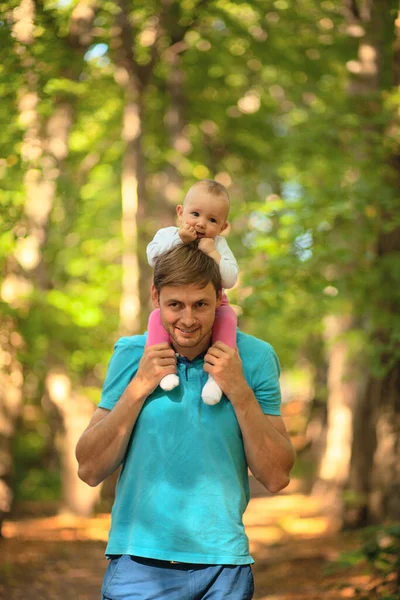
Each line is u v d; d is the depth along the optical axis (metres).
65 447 18.91
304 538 15.45
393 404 10.15
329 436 18.52
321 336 21.64
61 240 18.89
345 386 17.86
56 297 15.83
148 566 3.75
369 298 11.14
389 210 10.62
